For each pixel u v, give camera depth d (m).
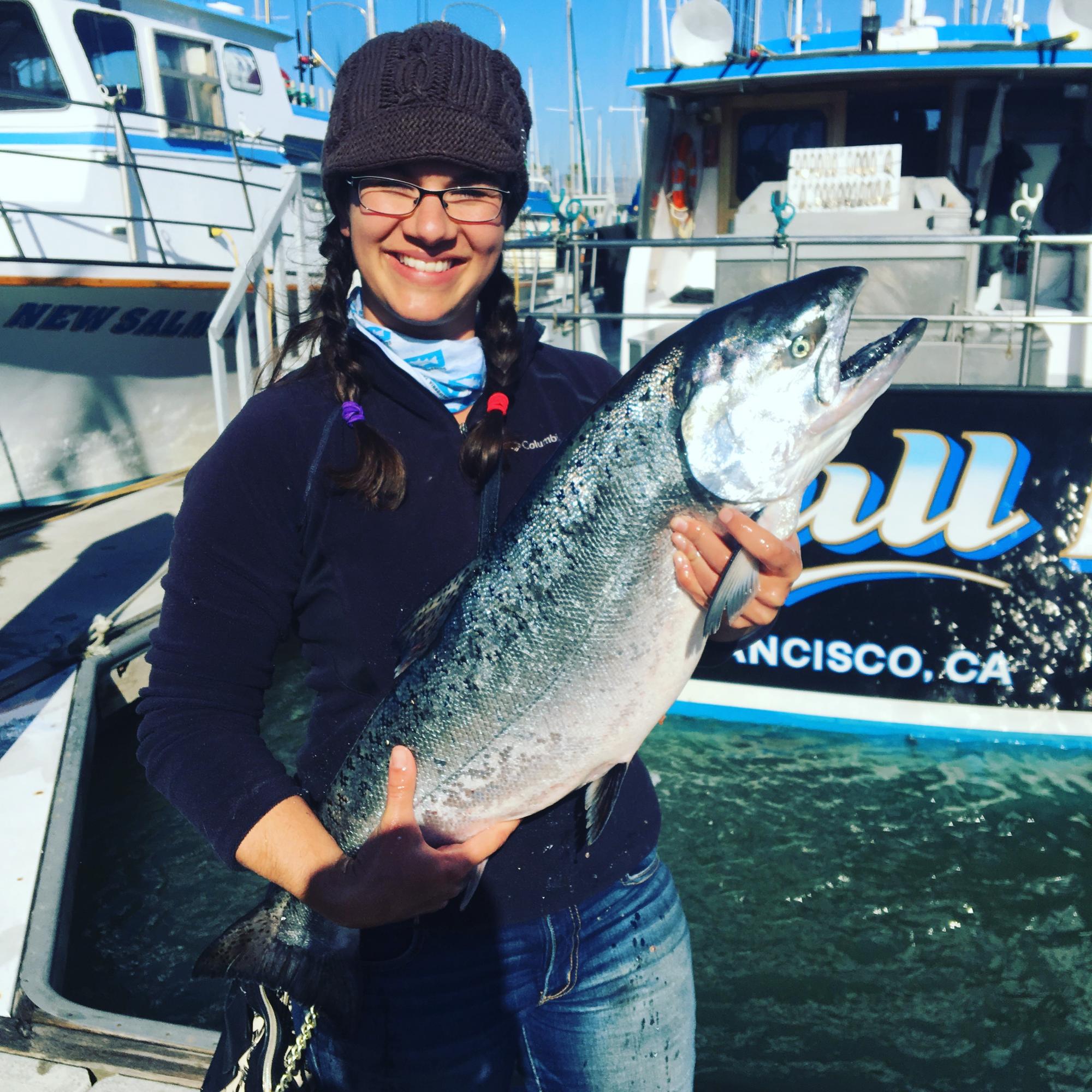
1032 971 3.25
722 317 1.52
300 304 6.01
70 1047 2.43
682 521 1.43
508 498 1.57
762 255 4.76
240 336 5.82
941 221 4.65
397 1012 1.50
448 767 1.52
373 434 1.41
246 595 1.41
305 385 1.48
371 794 1.54
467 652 1.50
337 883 1.31
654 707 1.54
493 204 1.42
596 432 1.51
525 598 1.50
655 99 5.69
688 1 5.24
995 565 4.10
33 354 7.24
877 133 5.45
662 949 1.58
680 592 1.50
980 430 3.98
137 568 6.21
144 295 7.66
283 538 1.43
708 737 4.58
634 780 1.67
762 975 3.28
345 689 1.54
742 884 3.69
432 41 1.36
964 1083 2.84
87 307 7.35
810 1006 3.14
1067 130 5.28
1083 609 4.05
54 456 7.62
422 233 1.37
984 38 5.36
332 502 1.42
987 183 5.35
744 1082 2.86
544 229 14.55
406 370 1.47
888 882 3.67
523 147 1.45
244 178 9.20
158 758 1.38
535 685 1.51
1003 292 5.39
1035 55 4.87
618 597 1.50
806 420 1.50
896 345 1.53
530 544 1.51
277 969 1.52
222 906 3.89
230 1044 1.60
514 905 1.50
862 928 3.46
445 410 1.50
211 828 1.33
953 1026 3.05
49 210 8.02
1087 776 4.16
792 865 3.77
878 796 4.13
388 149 1.33
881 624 4.29
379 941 1.48
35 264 6.92
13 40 7.87
